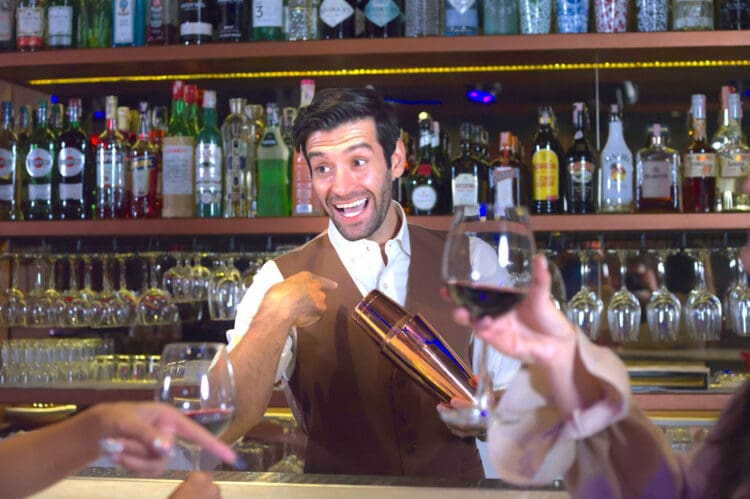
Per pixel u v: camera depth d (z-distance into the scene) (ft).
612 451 3.02
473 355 6.17
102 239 9.45
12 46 8.95
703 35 7.88
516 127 9.23
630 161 8.15
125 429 2.69
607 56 8.36
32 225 8.54
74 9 8.82
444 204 8.42
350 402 6.14
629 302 8.25
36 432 3.04
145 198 8.59
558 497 3.84
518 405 3.03
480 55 8.32
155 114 8.90
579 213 8.14
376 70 9.07
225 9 8.45
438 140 8.31
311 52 8.20
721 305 8.81
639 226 7.88
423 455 6.06
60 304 8.70
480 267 2.91
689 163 8.11
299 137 5.97
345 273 6.29
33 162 8.72
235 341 6.28
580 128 8.29
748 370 8.58
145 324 8.70
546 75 9.12
